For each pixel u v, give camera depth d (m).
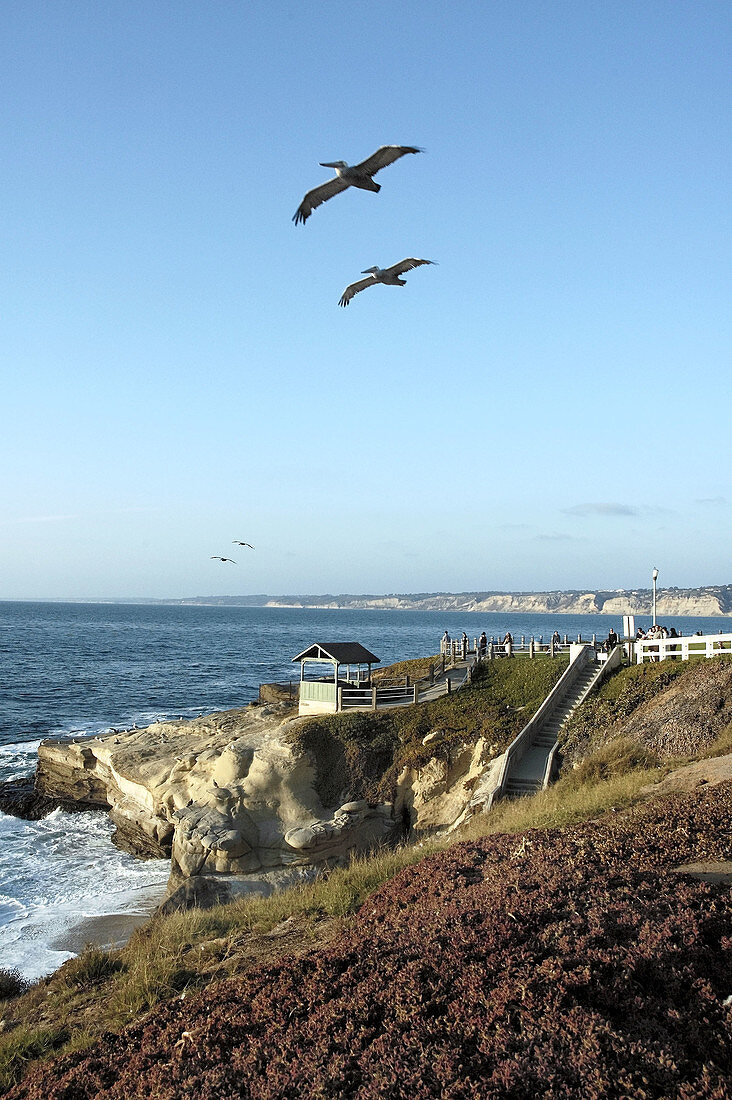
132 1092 8.49
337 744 34.59
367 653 41.50
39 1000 13.99
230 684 89.75
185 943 15.31
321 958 10.34
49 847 35.91
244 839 29.80
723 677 30.12
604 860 12.62
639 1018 7.66
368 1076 7.39
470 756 32.59
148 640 165.25
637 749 27.97
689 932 9.06
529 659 46.19
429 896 12.29
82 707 70.69
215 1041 8.97
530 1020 7.67
